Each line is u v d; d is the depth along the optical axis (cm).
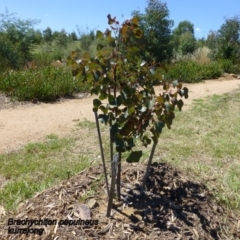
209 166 371
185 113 614
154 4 1496
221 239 241
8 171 341
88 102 734
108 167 310
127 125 208
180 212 247
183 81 1120
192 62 1373
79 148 415
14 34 1505
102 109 214
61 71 920
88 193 258
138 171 288
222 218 264
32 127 514
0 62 1102
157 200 254
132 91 206
